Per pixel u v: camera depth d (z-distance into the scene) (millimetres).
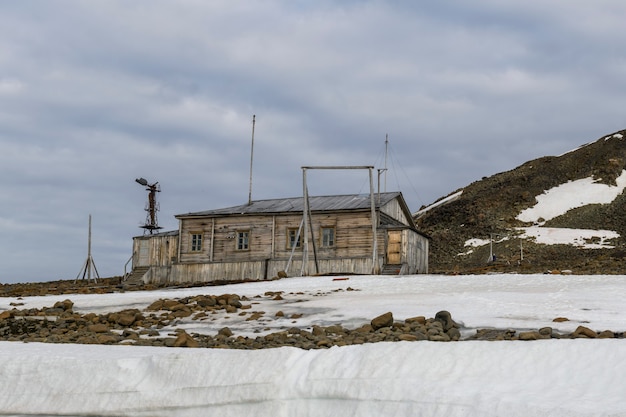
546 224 74438
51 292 34750
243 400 11461
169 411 11828
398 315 19141
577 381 10180
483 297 21250
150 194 46781
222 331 18656
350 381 11031
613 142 90250
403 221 46125
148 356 12648
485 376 10703
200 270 41844
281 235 40656
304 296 24406
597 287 22312
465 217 78125
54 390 12688
